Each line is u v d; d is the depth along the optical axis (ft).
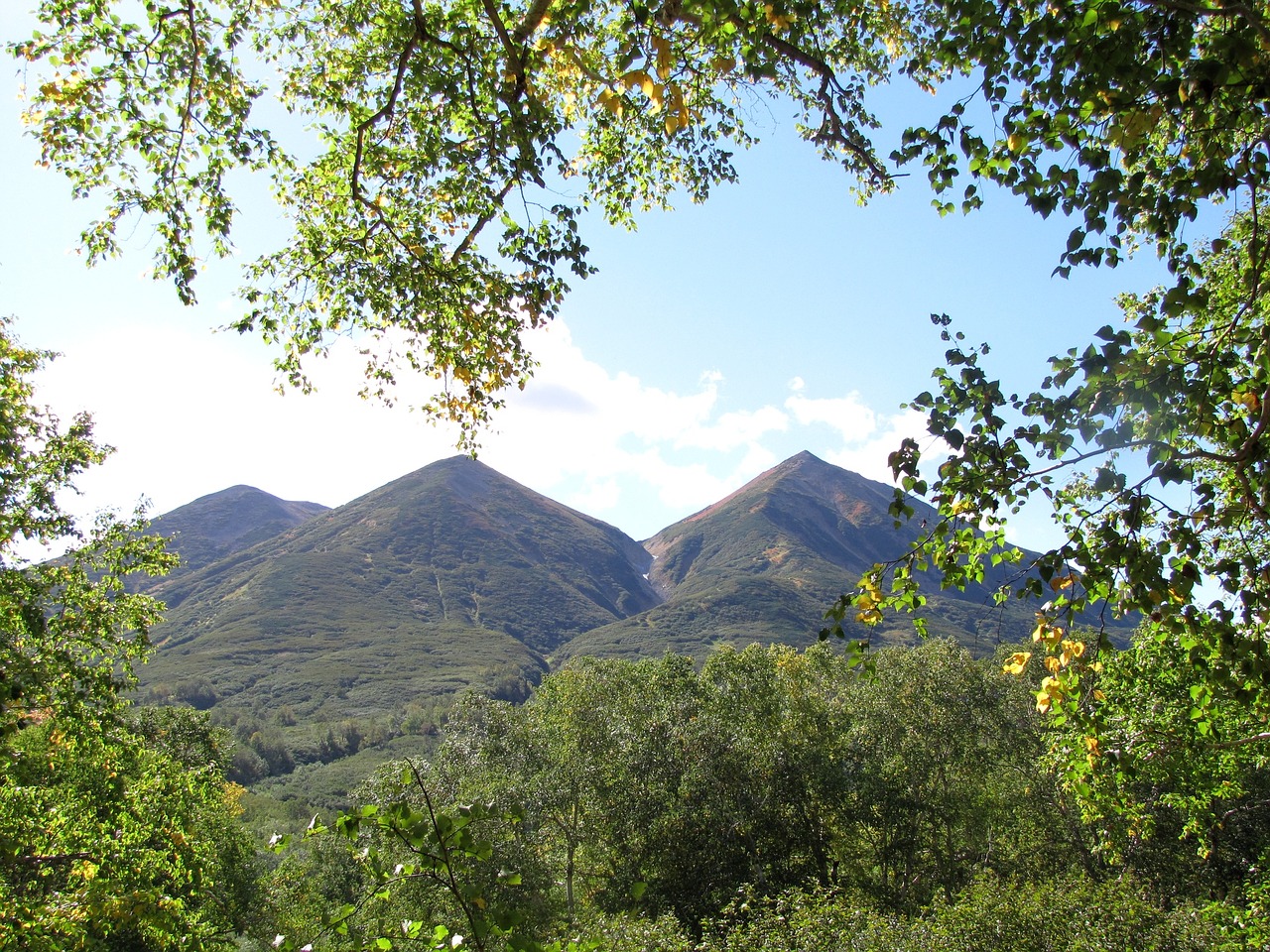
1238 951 43.11
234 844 81.56
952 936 49.98
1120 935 47.37
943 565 16.51
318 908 86.33
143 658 48.88
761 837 91.50
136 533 51.11
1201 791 37.58
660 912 81.82
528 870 69.26
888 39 29.35
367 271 32.07
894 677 103.45
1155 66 14.42
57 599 46.55
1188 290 14.49
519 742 95.50
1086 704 19.43
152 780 48.47
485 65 27.02
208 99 28.86
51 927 38.06
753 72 22.65
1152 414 14.10
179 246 28.50
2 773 43.27
